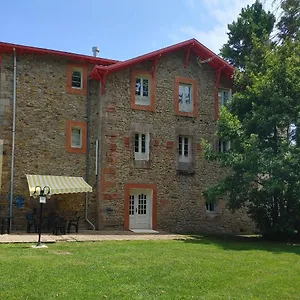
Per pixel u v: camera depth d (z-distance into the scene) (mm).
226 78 24672
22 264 10438
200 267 10891
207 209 23672
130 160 21484
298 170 17281
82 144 21234
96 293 8188
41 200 14242
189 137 23312
